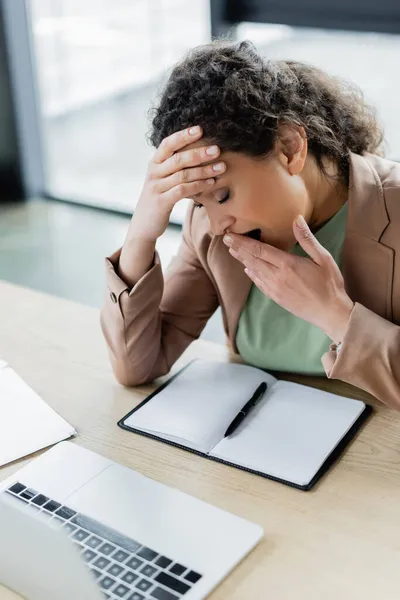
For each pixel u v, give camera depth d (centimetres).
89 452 126
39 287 343
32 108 441
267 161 116
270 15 339
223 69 117
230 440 127
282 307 144
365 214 129
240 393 138
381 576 101
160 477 121
